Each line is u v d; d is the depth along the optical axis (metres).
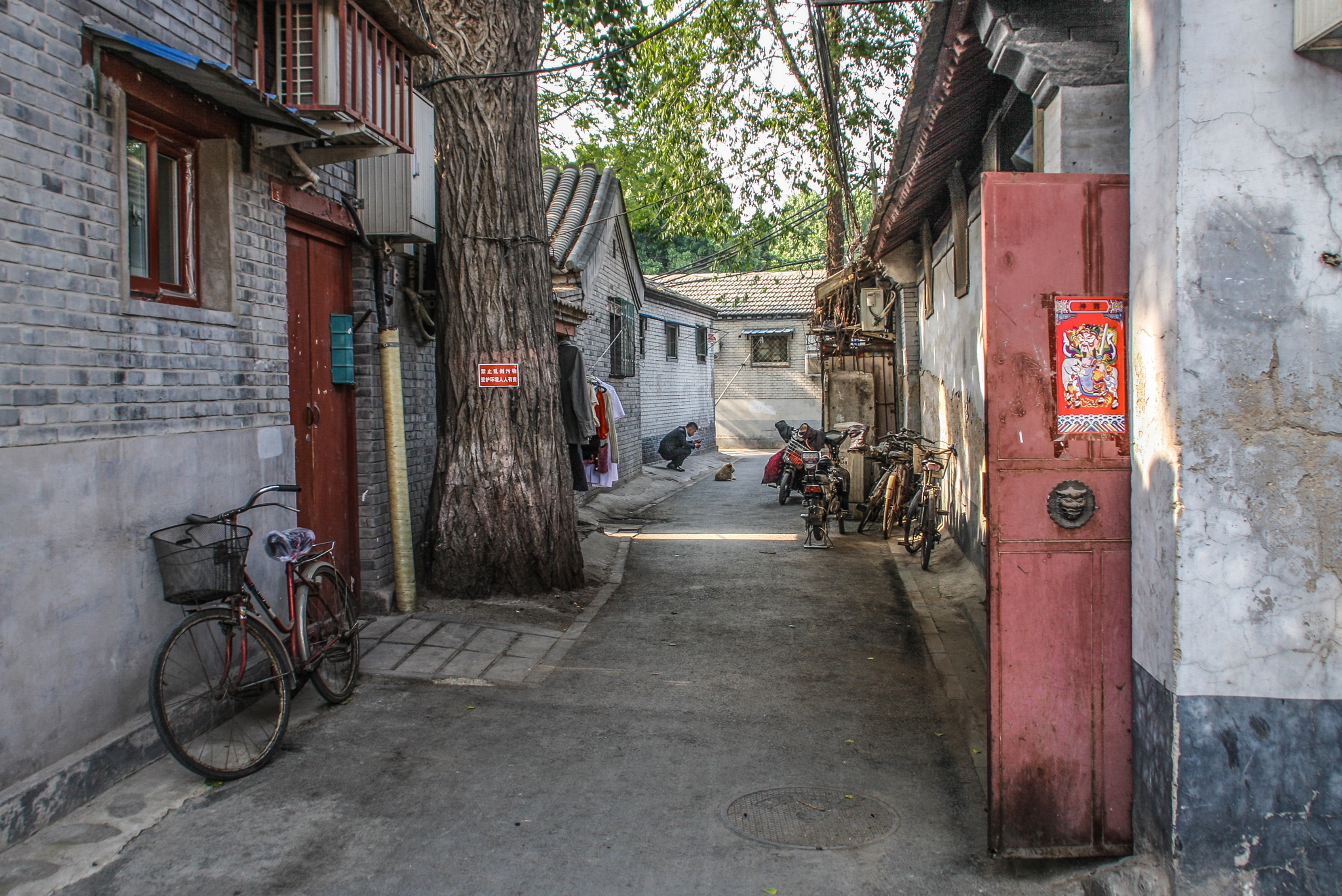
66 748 3.65
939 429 10.38
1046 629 3.28
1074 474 3.26
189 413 4.39
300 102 4.93
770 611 7.21
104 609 3.83
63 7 3.60
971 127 6.81
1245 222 2.76
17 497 3.38
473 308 7.06
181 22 4.44
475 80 6.96
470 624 6.40
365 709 4.91
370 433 6.58
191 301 4.64
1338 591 2.79
